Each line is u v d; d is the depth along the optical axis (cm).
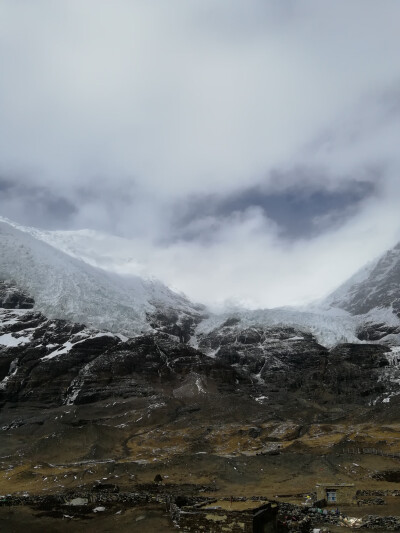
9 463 14125
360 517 6975
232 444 16825
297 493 9394
